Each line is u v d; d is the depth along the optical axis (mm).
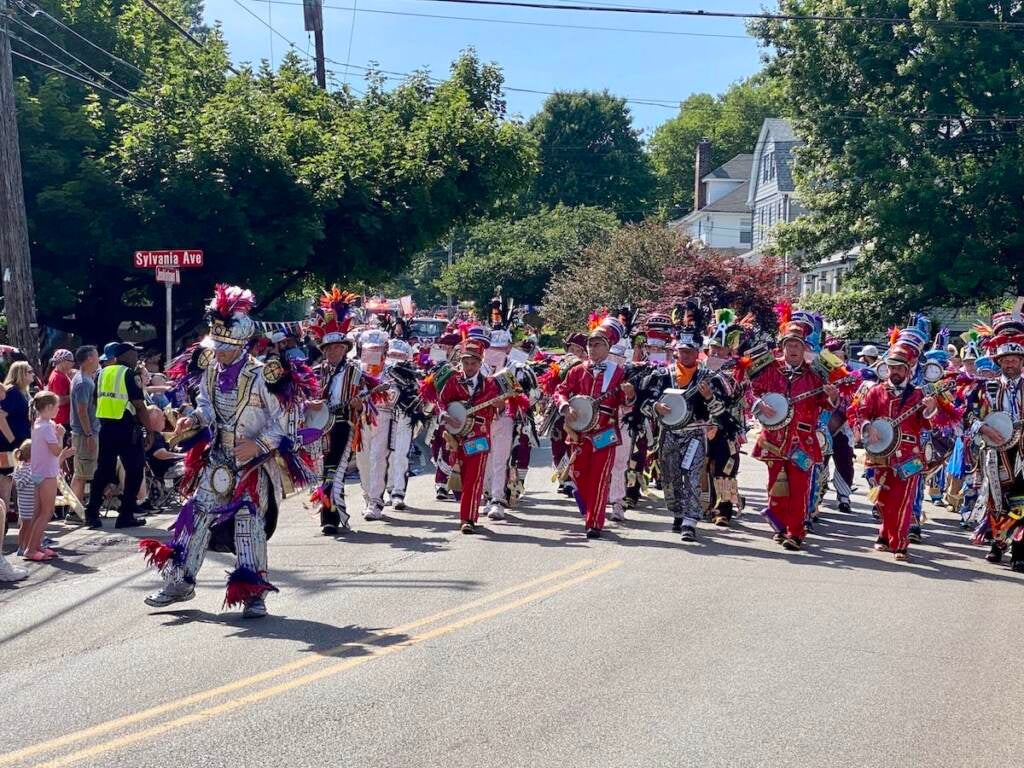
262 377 8398
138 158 24375
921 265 33656
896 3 35156
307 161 26312
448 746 5797
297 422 8680
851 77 36094
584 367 12195
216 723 6109
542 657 7418
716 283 36688
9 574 10047
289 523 13367
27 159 23328
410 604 8906
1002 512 11164
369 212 27266
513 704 6465
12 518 13109
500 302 15688
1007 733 6172
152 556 8508
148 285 27422
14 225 16688
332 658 7352
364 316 20906
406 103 30953
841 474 14930
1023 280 34000
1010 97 33156
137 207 23891
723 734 6031
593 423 12016
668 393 12117
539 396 14641
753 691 6773
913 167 33625
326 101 30031
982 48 33031
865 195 34781
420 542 11820
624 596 9242
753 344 12633
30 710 6359
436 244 29922
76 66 26641
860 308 35219
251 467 8406
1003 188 32906
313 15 31250
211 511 8453
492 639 7836
